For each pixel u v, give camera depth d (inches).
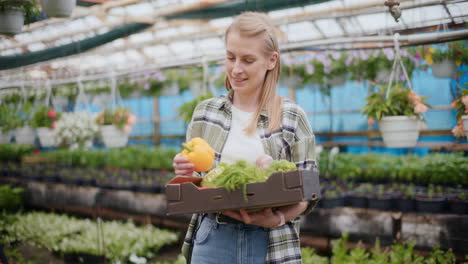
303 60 205.6
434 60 139.4
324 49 174.4
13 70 200.7
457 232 135.6
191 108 160.7
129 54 284.4
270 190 52.0
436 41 123.7
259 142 61.9
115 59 283.6
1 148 221.5
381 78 175.0
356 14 173.8
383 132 133.6
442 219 138.8
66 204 223.0
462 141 151.2
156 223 199.8
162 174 232.7
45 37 181.8
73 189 223.0
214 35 252.8
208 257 62.4
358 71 181.6
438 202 139.3
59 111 219.0
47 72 213.2
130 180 220.2
